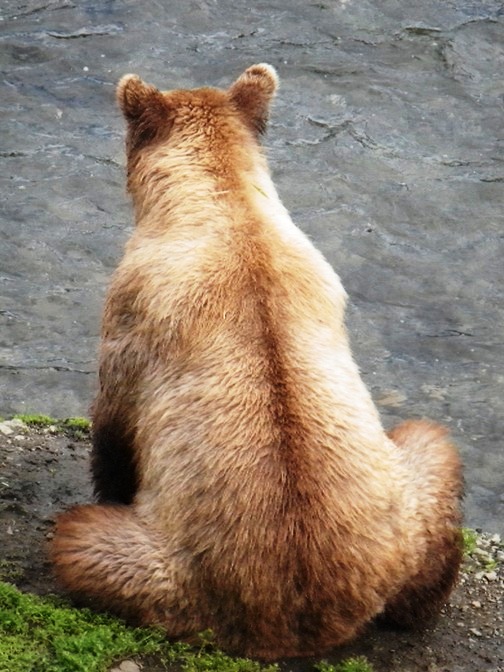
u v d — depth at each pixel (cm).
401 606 1030
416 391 1789
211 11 2712
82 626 948
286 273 990
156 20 2672
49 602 995
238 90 1126
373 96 2481
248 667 932
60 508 1235
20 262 2020
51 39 2597
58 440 1420
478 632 1084
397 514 963
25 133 2336
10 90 2450
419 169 2303
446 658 1034
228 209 1028
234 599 925
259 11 2728
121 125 2381
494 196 2248
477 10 2777
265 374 944
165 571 930
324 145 2341
